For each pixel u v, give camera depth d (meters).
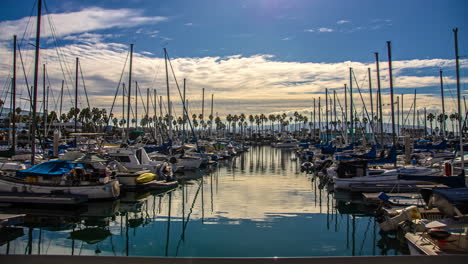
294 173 37.59
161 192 25.20
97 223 16.69
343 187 25.16
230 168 43.03
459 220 12.23
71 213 18.44
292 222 16.88
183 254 12.52
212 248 13.23
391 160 27.81
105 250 12.99
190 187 27.62
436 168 27.47
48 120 72.31
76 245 13.55
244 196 23.67
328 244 13.76
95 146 38.25
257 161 54.28
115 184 21.06
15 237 14.53
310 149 57.75
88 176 20.95
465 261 6.81
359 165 25.38
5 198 18.88
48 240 14.12
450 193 12.91
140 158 29.56
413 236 12.63
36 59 21.56
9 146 35.66
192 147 44.84
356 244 13.70
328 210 19.38
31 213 18.30
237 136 139.75
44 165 20.86
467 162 26.72
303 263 6.76
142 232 15.28
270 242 13.85
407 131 69.31
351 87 47.09
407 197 19.83
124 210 19.45
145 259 6.78
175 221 17.11
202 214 18.50
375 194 21.47
